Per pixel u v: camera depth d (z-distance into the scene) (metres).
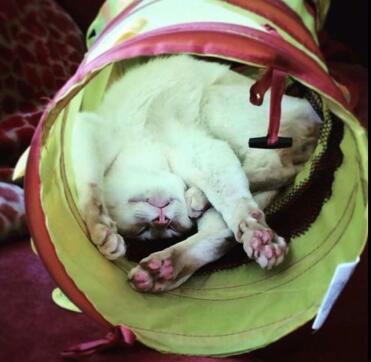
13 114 1.28
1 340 0.84
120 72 0.94
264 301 0.88
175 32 0.66
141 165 0.95
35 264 1.01
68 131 0.88
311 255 0.88
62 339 0.85
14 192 1.12
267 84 0.71
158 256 0.89
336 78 1.32
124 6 0.92
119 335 0.82
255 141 0.90
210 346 0.84
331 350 0.91
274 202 0.95
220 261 0.93
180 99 0.95
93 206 0.87
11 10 1.32
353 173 0.84
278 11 0.80
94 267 0.85
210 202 0.94
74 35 1.44
